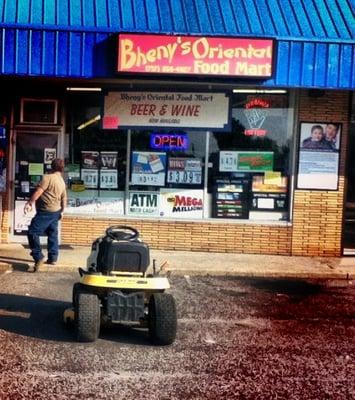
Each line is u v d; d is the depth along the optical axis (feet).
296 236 40.65
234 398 18.25
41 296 29.12
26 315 25.96
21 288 30.45
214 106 40.11
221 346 22.90
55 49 35.47
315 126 40.09
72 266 34.42
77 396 17.97
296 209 40.47
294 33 36.91
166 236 40.65
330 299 30.78
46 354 21.39
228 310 27.99
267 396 18.48
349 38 36.83
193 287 32.27
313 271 36.01
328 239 40.73
